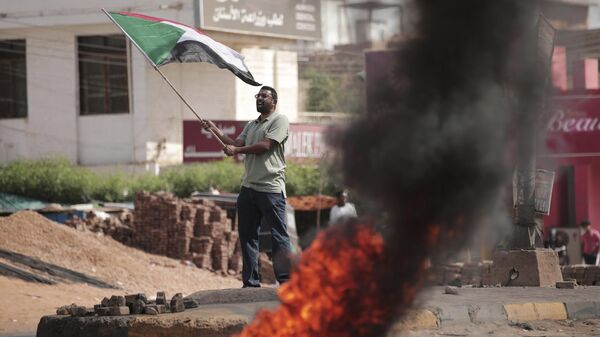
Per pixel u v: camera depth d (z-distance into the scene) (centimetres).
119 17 1135
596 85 3155
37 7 4300
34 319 1345
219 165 3619
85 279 1808
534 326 964
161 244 2427
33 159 4312
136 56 4238
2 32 4406
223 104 4341
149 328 837
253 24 4222
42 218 2066
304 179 3362
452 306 970
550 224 3256
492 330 928
